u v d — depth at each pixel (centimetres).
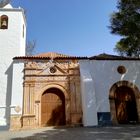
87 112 1884
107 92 2061
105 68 2130
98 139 1187
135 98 2097
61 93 2072
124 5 2059
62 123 2005
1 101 2027
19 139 1292
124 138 1195
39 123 1950
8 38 2273
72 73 2092
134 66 2177
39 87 2034
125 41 2167
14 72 2038
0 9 2369
